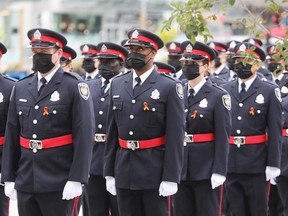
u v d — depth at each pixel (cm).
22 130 1389
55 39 1376
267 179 1767
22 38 6172
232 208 1808
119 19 7188
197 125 1627
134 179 1430
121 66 1825
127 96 1451
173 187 1415
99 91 1812
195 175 1612
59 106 1365
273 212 2019
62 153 1370
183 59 1638
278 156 1753
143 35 1433
